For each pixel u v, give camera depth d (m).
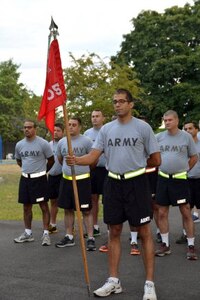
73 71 27.03
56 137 9.09
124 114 5.20
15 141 54.69
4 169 29.89
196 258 6.87
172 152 7.11
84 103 26.81
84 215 7.68
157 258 6.97
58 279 5.87
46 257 7.07
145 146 5.25
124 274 6.07
